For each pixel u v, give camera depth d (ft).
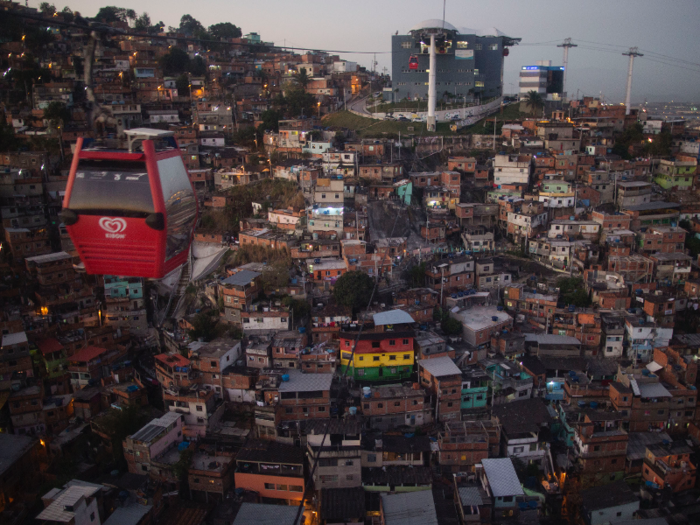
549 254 327.26
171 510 188.96
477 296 289.94
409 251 324.19
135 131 71.15
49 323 268.62
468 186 388.37
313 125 453.58
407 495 186.70
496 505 186.29
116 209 67.21
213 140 443.32
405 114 496.64
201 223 357.00
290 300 266.77
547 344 260.01
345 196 350.84
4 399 225.56
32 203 335.67
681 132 485.97
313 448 200.75
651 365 245.65
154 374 252.21
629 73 616.39
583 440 206.28
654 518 176.76
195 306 298.35
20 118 415.03
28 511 187.21
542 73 550.77
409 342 243.60
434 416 229.45
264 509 180.86
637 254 318.86
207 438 215.10
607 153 425.28
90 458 216.33
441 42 496.23
